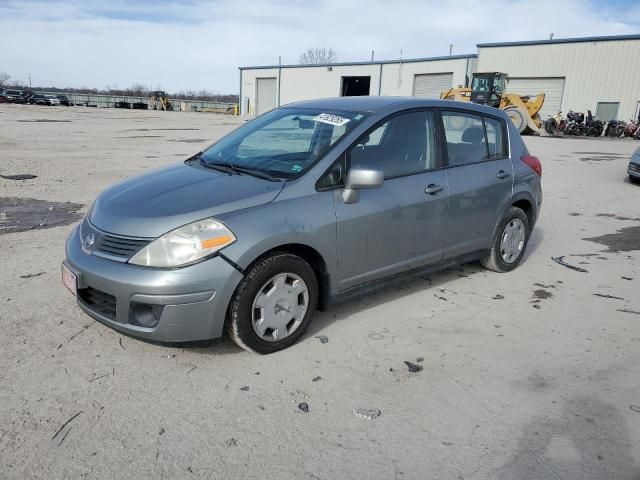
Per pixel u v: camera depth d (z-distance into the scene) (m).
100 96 77.25
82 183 9.70
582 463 2.59
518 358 3.60
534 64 34.19
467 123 4.82
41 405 2.90
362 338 3.82
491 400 3.10
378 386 3.21
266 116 4.85
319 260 3.71
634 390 3.24
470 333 3.96
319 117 4.27
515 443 2.72
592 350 3.74
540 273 5.40
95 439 2.65
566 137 28.92
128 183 4.00
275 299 3.48
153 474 2.43
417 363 3.50
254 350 3.46
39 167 11.48
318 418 2.88
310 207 3.56
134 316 3.21
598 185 11.30
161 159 13.38
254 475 2.45
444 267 4.71
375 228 3.94
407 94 42.47
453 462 2.58
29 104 58.19
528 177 5.34
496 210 5.00
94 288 3.29
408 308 4.39
